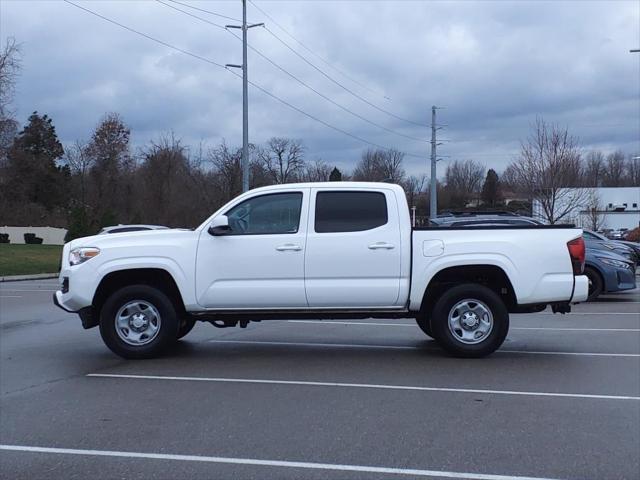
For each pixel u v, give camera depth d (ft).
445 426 19.02
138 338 28.55
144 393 22.91
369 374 25.67
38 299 58.75
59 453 17.07
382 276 27.53
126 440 18.01
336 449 17.17
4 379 25.22
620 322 39.86
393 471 15.71
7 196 232.12
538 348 31.07
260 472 15.71
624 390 23.02
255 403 21.54
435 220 52.90
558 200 119.96
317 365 27.45
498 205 288.30
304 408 20.93
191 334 35.86
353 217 27.84
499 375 25.40
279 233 27.78
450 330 28.19
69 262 28.63
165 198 215.31
